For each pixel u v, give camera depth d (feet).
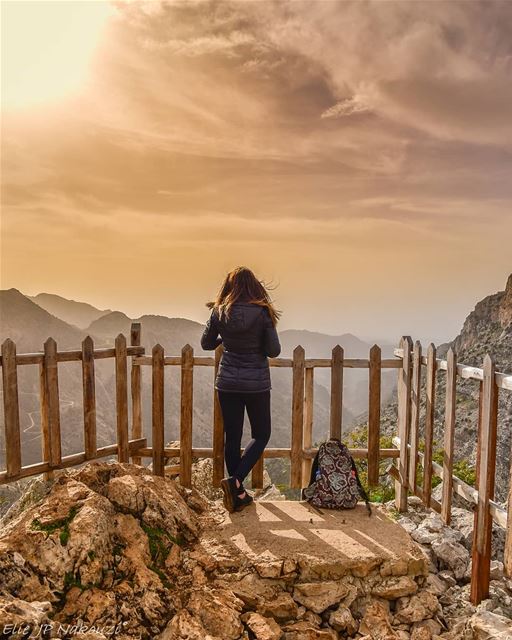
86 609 10.94
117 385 20.15
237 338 16.19
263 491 27.48
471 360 269.23
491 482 13.23
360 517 16.11
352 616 12.23
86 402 19.42
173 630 10.77
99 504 13.38
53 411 18.54
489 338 296.92
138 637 10.66
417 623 12.30
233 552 13.58
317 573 12.89
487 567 13.24
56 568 11.51
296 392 20.08
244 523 15.43
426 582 13.41
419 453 18.93
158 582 12.09
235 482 16.03
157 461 20.51
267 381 16.56
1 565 11.22
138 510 14.17
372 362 20.38
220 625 11.09
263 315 16.03
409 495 21.52
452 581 14.70
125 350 20.31
